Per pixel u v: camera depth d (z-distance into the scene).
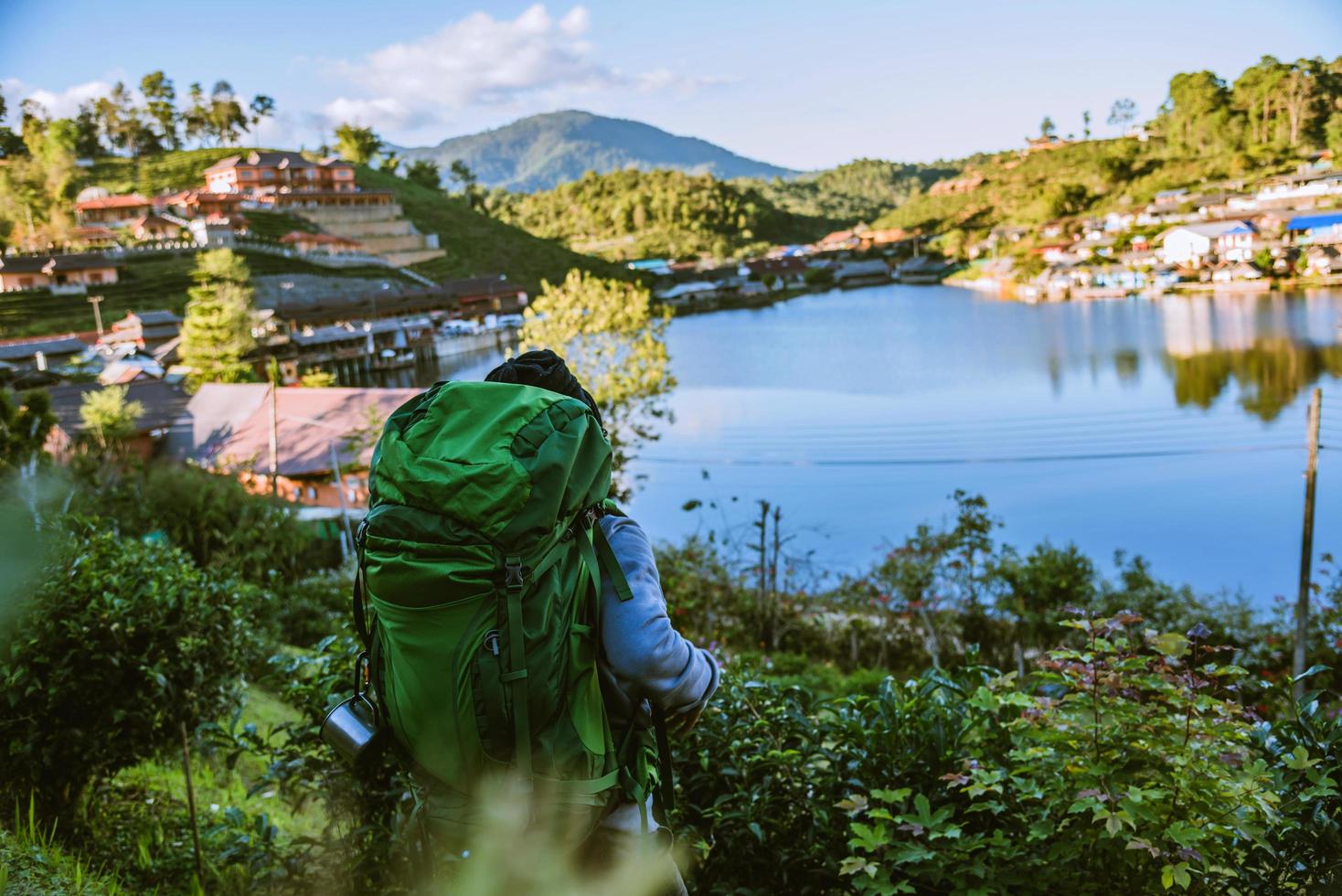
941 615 17.92
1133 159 197.50
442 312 137.75
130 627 4.07
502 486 1.51
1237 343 82.50
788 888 3.25
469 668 1.49
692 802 3.36
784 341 114.62
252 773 6.36
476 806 1.56
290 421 43.34
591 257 191.38
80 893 3.20
